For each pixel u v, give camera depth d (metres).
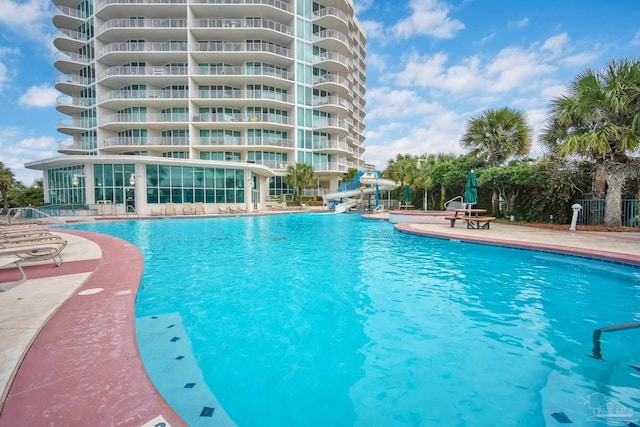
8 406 1.66
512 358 2.79
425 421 2.02
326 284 5.09
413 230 11.22
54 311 3.12
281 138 35.53
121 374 2.00
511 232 10.59
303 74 35.81
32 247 5.10
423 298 4.41
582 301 4.25
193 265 6.48
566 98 11.76
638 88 9.89
